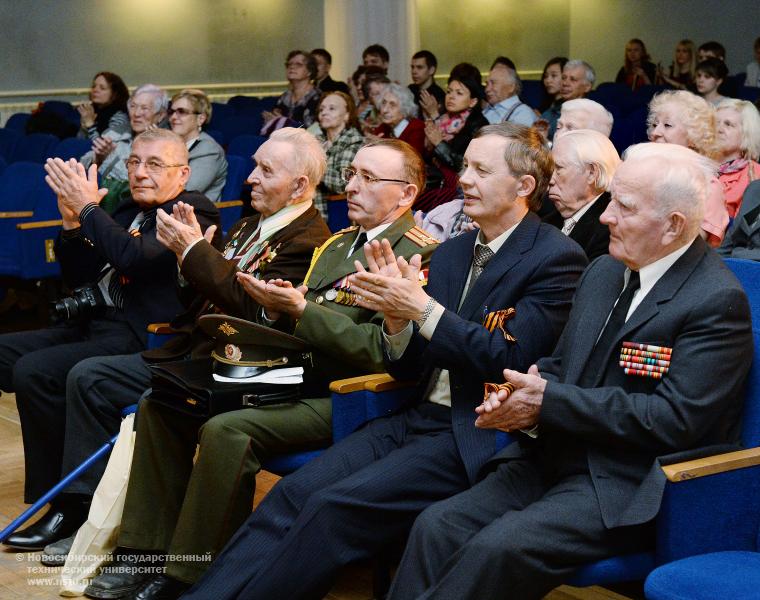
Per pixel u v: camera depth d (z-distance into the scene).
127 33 11.09
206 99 5.22
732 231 3.67
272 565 2.24
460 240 2.58
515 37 14.17
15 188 5.88
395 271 2.32
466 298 2.45
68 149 6.45
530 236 2.44
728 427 2.06
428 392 2.54
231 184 5.32
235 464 2.49
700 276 2.04
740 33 12.66
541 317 2.35
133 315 3.28
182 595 2.36
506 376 2.03
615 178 2.08
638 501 1.90
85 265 3.45
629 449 2.02
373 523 2.30
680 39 13.30
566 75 6.86
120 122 6.07
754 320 2.22
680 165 2.03
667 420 1.96
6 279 5.50
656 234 2.04
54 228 5.25
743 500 1.95
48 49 10.58
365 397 2.54
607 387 2.04
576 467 2.09
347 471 2.40
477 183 2.43
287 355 2.67
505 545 1.90
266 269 2.94
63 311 3.31
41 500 2.87
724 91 8.05
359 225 2.86
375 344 2.62
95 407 3.00
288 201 3.02
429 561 2.05
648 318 2.04
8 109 10.37
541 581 1.93
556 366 2.26
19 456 3.72
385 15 10.33
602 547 1.97
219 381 2.62
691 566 1.82
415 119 5.93
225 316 2.61
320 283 2.81
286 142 3.00
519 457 2.23
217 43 11.70
